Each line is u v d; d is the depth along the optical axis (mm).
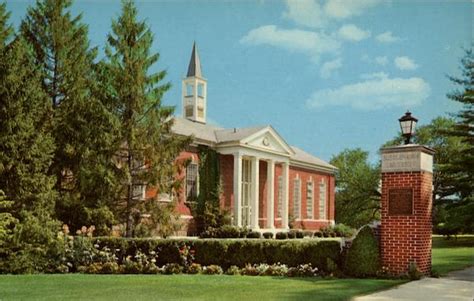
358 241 15391
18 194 19344
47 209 19953
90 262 18109
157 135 23375
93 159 22484
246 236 35406
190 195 36250
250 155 39281
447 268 17938
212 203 36812
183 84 46438
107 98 23312
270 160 41906
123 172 22406
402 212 15195
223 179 39125
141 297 10984
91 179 22141
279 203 45938
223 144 38156
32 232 17641
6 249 17297
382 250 15391
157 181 23109
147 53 24188
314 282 13727
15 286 12977
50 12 26062
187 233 35219
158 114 23656
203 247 17750
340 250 16141
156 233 23938
